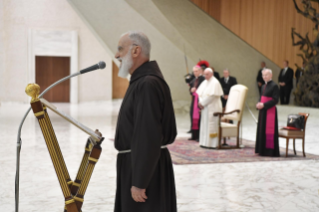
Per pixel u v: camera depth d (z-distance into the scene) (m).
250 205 3.81
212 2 13.55
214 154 6.56
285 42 14.53
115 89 21.75
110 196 4.09
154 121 2.08
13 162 5.72
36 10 17.55
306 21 14.22
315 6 14.07
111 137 8.40
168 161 2.32
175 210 2.32
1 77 17.42
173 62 13.62
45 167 5.41
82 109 15.95
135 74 2.25
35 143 7.45
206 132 7.24
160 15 12.26
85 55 18.86
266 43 14.39
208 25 13.46
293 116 6.38
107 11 11.20
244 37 14.09
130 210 2.20
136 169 2.05
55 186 4.45
